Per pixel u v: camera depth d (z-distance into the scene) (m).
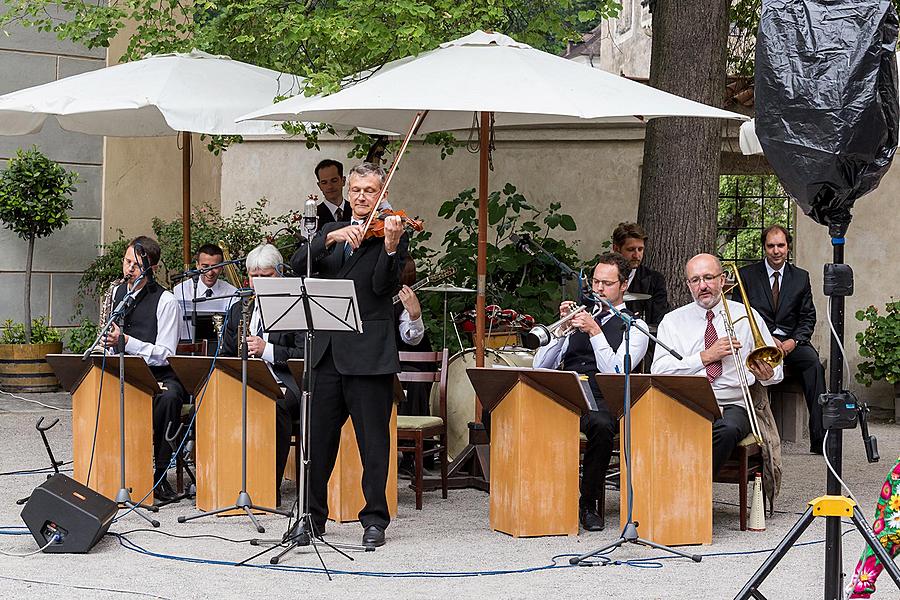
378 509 6.34
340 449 6.97
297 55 9.58
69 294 13.47
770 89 4.59
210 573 5.65
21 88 13.21
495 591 5.38
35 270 13.25
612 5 9.73
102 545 6.24
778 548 4.42
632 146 12.68
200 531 6.63
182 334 9.08
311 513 6.44
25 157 12.24
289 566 5.82
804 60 4.53
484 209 8.05
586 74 7.12
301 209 13.56
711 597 5.30
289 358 7.47
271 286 5.78
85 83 8.50
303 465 6.25
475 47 7.21
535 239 11.84
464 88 6.67
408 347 8.23
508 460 6.66
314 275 6.25
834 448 4.42
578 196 12.77
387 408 6.33
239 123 8.54
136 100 8.20
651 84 9.80
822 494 7.99
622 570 5.82
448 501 7.75
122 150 13.77
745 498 6.83
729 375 7.00
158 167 14.05
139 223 13.93
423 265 12.55
